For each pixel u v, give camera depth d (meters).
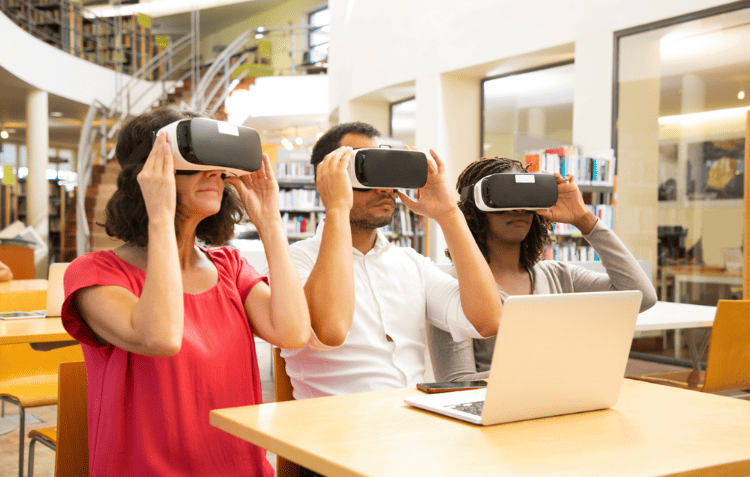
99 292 1.19
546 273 2.10
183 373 1.23
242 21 15.79
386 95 9.43
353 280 1.49
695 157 5.40
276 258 1.40
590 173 5.85
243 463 1.29
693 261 5.41
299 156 8.35
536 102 7.43
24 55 8.90
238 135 1.24
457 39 7.54
